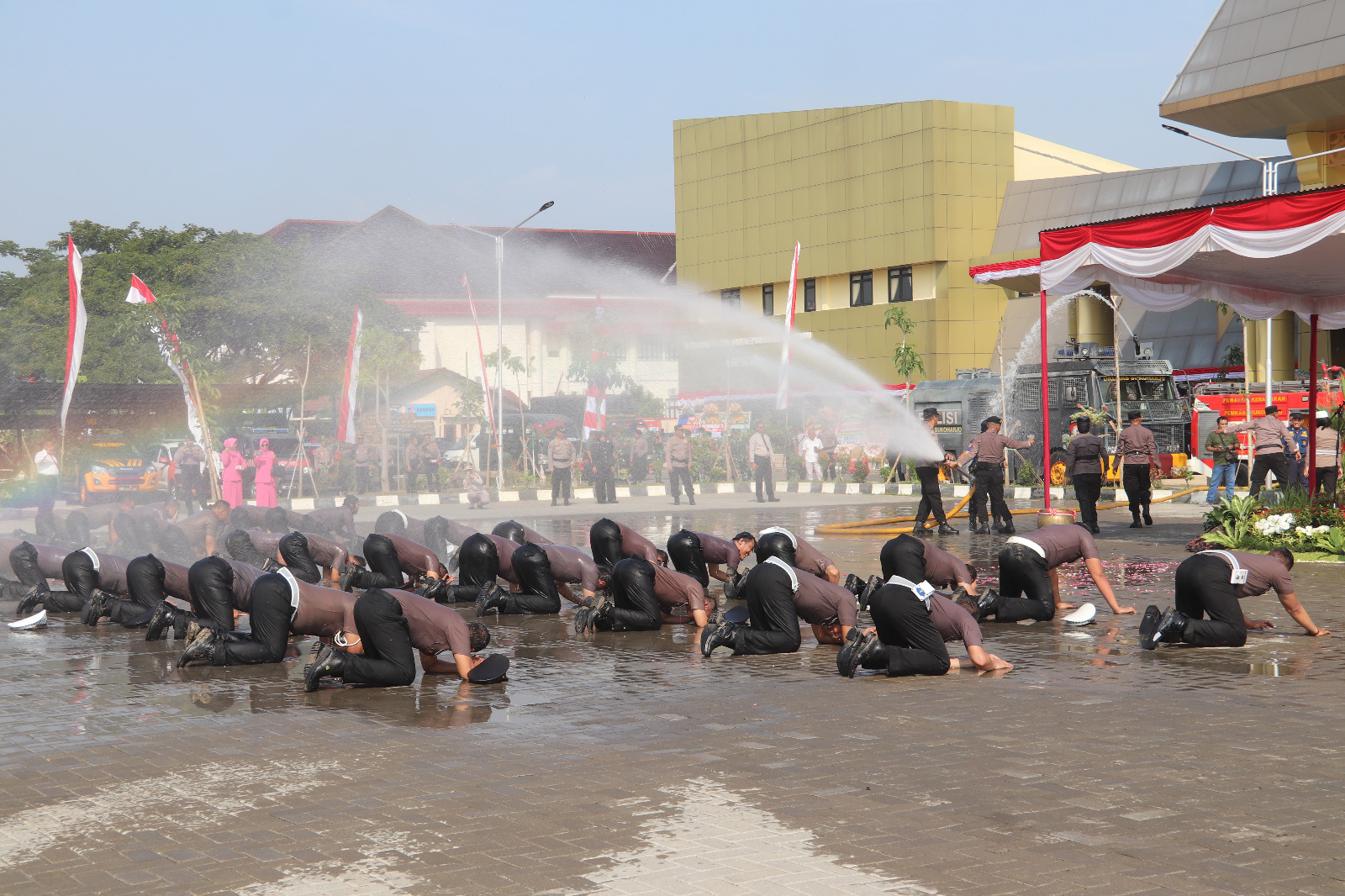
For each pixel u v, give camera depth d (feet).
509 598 39.40
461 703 26.12
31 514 87.76
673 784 19.26
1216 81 126.52
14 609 43.68
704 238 199.00
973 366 164.96
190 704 26.40
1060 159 174.81
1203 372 138.10
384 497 96.78
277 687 28.27
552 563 40.57
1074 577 44.86
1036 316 158.81
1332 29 116.88
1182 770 19.47
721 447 117.80
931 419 62.69
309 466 107.04
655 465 118.73
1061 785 18.75
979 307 165.27
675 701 25.82
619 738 22.52
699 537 41.01
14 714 25.63
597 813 17.81
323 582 45.73
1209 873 14.90
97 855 16.35
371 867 15.65
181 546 50.96
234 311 147.33
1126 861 15.38
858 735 22.33
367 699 26.66
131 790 19.53
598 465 94.22
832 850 16.01
